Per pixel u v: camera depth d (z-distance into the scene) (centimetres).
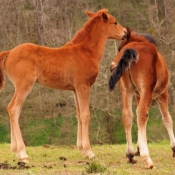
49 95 2931
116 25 1332
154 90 1167
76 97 1313
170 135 1316
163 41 3023
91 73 1282
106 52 2888
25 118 2939
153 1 3569
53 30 3253
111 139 2977
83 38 1309
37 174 1017
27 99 2908
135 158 1269
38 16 3444
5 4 3481
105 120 2972
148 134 2891
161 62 1157
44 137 2978
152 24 3284
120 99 2917
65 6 3478
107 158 1310
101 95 2898
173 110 2886
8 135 2984
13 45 3238
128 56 1084
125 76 1139
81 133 1313
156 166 1144
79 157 1323
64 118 2952
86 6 3494
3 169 1105
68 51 1278
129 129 1175
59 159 1289
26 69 1221
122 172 1034
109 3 3569
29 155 1365
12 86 2773
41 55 1248
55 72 1254
